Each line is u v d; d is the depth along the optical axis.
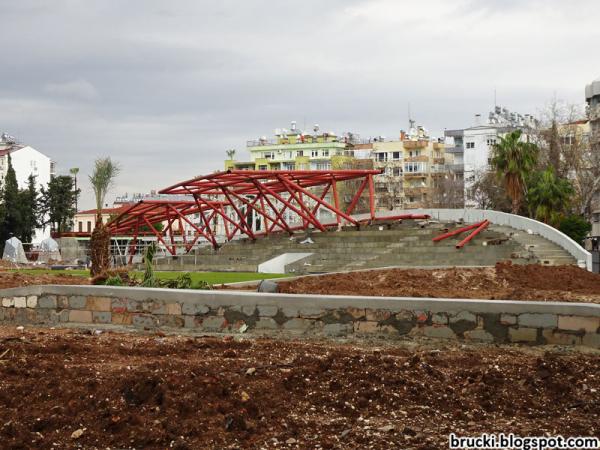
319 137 144.25
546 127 78.88
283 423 9.50
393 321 15.01
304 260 49.09
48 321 18.33
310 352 13.52
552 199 68.25
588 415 9.85
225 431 9.20
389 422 9.58
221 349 13.94
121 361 12.64
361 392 10.52
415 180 129.75
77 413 9.65
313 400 10.35
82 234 95.94
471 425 9.48
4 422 9.36
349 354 12.93
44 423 9.38
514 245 46.81
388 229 58.91
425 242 51.16
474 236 51.16
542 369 11.62
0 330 17.53
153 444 8.84
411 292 26.05
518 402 10.32
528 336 14.10
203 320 16.56
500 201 87.50
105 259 35.53
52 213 107.81
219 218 110.00
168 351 13.58
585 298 24.03
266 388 10.60
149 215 75.31
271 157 148.50
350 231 58.97
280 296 15.88
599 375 11.40
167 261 60.50
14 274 33.00
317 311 15.55
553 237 47.41
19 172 132.50
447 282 30.78
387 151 133.75
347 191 114.25
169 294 16.94
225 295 16.36
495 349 13.91
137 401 9.99
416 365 11.83
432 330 14.76
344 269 46.94
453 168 131.75
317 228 63.31
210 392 10.17
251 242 64.19
